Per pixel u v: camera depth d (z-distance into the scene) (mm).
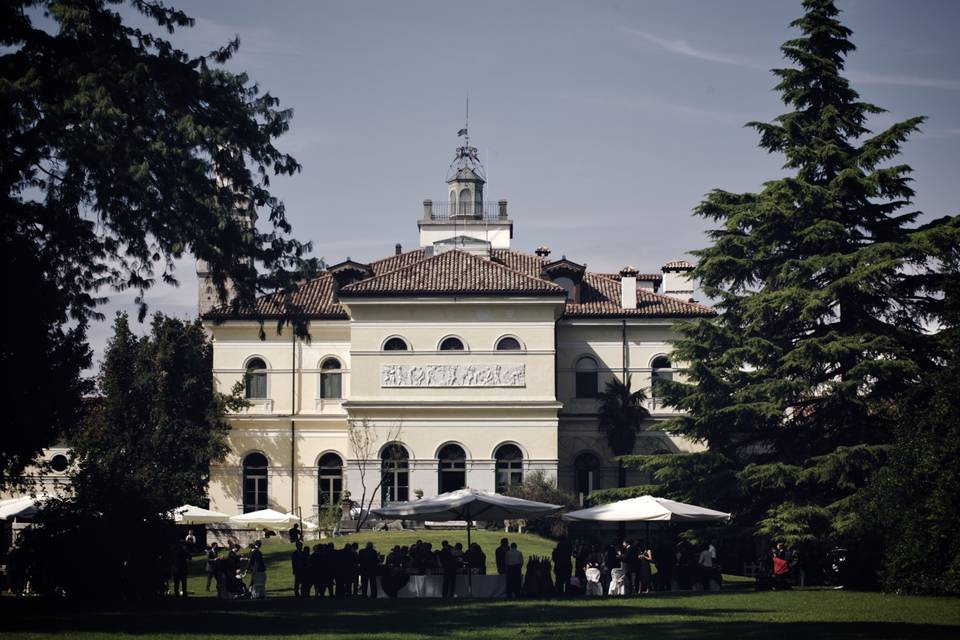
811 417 49000
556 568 39875
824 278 49312
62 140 30750
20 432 31156
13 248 30297
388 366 66688
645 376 70812
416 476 65938
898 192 48438
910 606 33156
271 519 57531
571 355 71125
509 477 66062
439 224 92875
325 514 64375
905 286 48125
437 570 40625
